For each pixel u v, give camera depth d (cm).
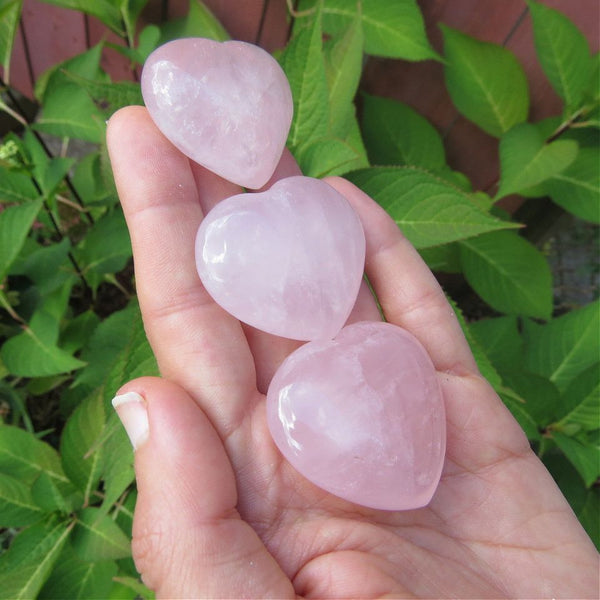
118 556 24
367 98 30
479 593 18
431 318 21
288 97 20
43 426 32
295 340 21
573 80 27
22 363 26
